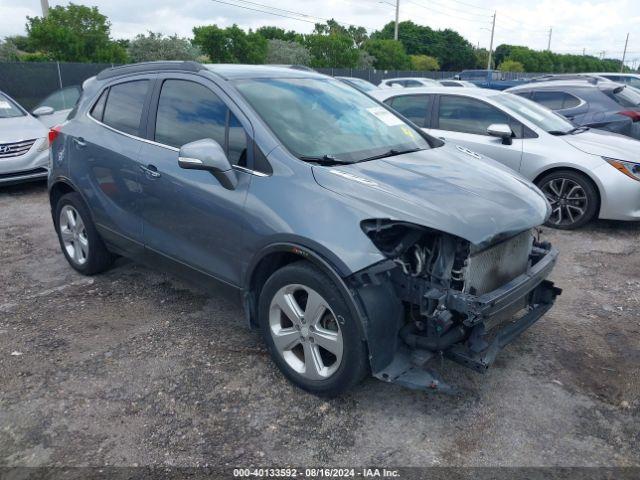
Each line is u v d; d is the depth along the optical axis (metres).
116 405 3.15
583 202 6.25
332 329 3.02
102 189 4.36
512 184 3.37
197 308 4.36
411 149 3.76
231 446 2.82
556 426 2.97
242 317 4.20
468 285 2.88
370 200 2.88
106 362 3.58
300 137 3.38
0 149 7.82
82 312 4.30
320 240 2.84
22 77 16.45
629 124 8.96
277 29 49.91
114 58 23.16
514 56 88.38
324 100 3.89
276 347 3.28
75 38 22.11
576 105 9.57
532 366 3.53
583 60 107.69
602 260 5.45
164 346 3.78
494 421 3.01
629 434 2.91
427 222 2.74
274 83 3.82
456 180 3.22
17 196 8.19
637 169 5.98
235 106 3.48
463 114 6.98
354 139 3.61
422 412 3.08
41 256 5.58
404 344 3.00
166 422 3.00
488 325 2.88
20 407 3.13
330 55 38.09
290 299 3.13
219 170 3.19
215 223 3.42
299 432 2.93
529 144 6.44
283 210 3.04
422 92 7.36
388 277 2.89
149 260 4.15
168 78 3.99
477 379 3.39
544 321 4.14
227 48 30.81
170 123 3.88
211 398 3.20
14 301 4.51
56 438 2.88
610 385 3.33
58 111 11.18
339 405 3.13
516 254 3.21
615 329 4.02
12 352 3.71
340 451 2.79
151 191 3.88
